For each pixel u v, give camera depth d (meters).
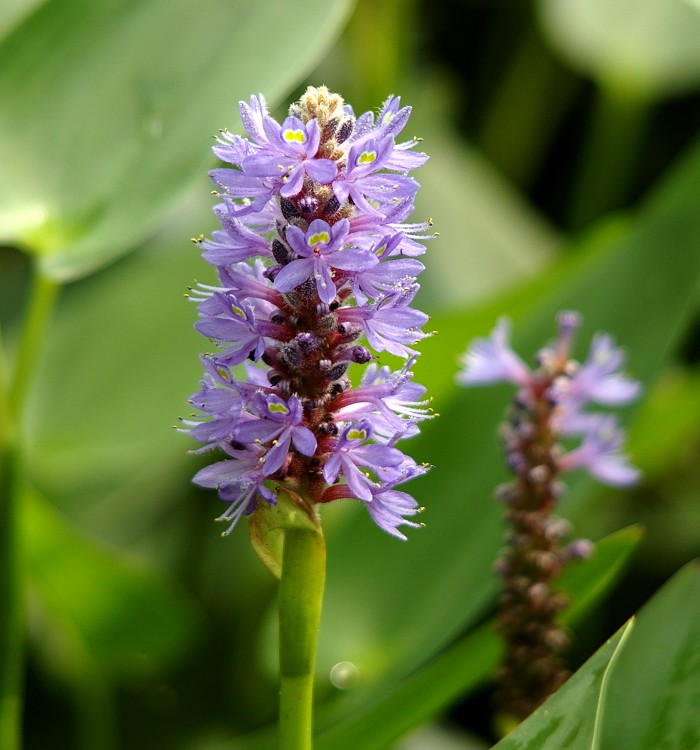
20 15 0.74
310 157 0.59
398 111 0.60
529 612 0.69
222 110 0.70
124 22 0.72
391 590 0.75
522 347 0.78
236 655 0.87
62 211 0.70
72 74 0.71
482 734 0.87
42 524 0.72
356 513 0.75
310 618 0.61
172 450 0.85
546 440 0.70
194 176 0.70
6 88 0.71
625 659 0.65
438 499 0.76
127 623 0.77
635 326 0.78
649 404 0.86
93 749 0.83
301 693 0.61
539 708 0.61
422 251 0.60
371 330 0.60
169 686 0.86
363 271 0.59
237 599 0.89
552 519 0.70
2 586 0.70
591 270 0.79
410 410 0.61
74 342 0.85
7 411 0.70
